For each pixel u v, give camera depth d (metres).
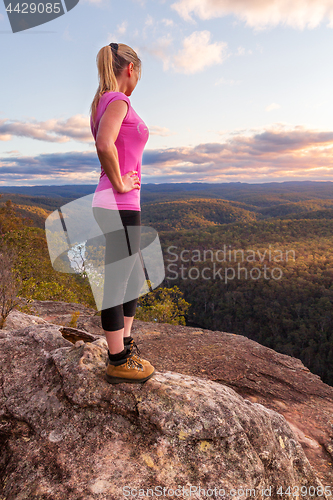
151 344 4.09
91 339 1.95
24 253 6.29
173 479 1.02
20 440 1.18
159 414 1.18
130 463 1.06
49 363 1.47
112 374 1.27
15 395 1.32
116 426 1.20
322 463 2.18
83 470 1.02
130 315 1.34
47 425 1.20
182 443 1.14
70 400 1.25
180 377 1.51
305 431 2.55
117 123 1.03
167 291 8.68
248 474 1.08
